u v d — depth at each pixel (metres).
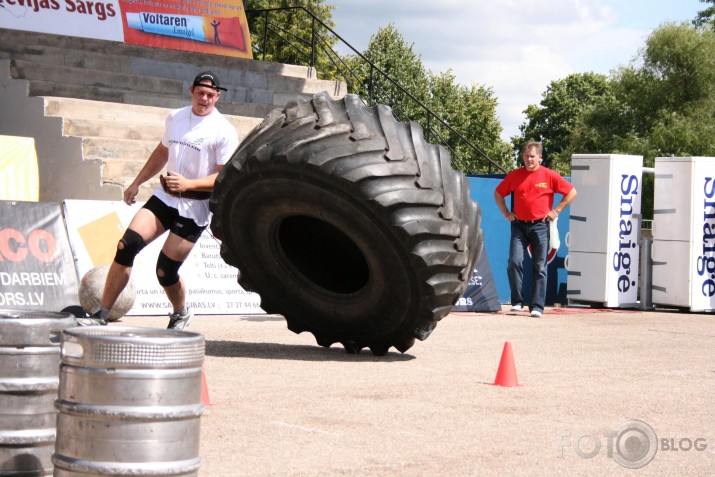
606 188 13.40
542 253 11.94
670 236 13.56
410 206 6.71
